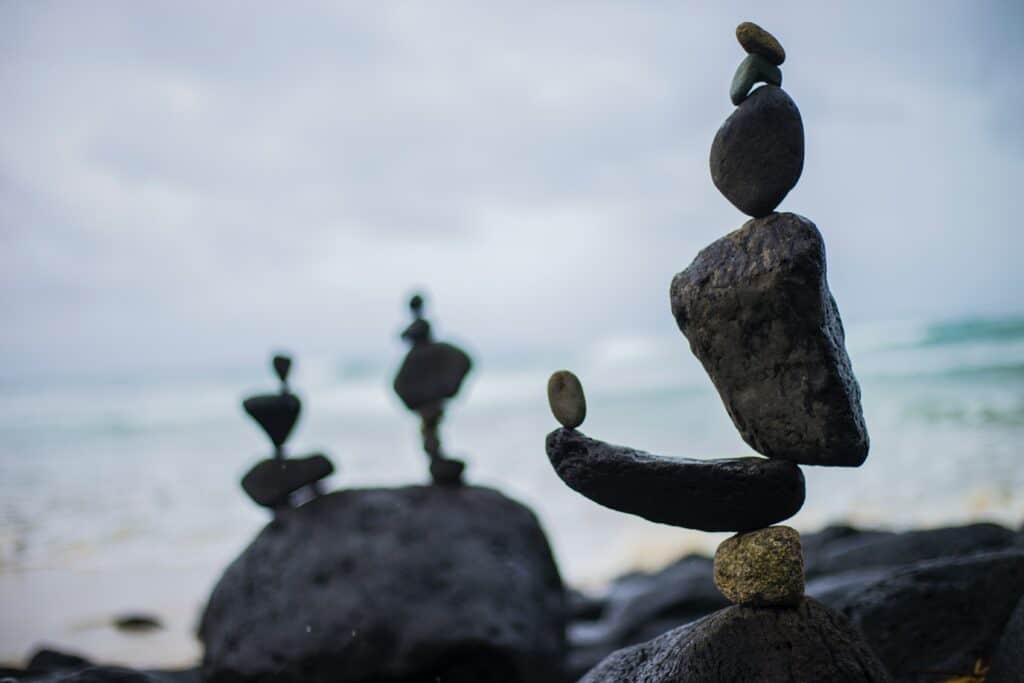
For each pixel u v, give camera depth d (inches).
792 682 53.8
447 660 83.5
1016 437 270.2
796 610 55.2
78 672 73.6
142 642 139.3
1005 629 65.3
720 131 55.4
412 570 86.1
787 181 53.5
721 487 53.7
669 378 540.7
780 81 55.6
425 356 94.8
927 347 488.1
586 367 655.1
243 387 739.4
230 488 311.7
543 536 95.0
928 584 67.9
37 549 221.5
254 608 85.3
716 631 55.7
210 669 85.2
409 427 472.7
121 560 206.2
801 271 51.8
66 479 350.3
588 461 54.9
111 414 581.0
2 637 144.6
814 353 52.2
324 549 87.0
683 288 55.3
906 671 66.8
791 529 55.1
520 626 85.8
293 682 82.7
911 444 275.6
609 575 180.1
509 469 317.4
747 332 53.4
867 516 200.5
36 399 693.3
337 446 419.2
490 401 552.7
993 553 70.5
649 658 59.7
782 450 53.6
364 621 83.4
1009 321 514.6
